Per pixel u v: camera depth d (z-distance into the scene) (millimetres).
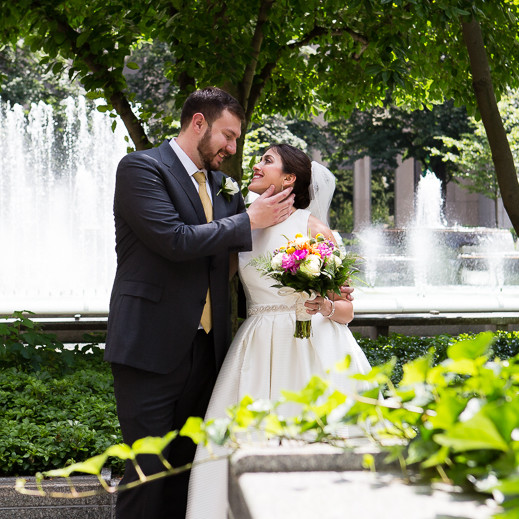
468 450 1365
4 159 19547
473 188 26766
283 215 3793
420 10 4895
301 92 7816
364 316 8625
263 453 1615
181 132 3807
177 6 5496
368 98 8031
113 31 6430
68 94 26969
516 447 1213
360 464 1609
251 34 6414
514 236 20828
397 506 1306
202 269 3705
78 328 8070
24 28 6379
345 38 7035
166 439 1587
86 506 4266
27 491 1745
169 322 3580
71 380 6035
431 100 8188
